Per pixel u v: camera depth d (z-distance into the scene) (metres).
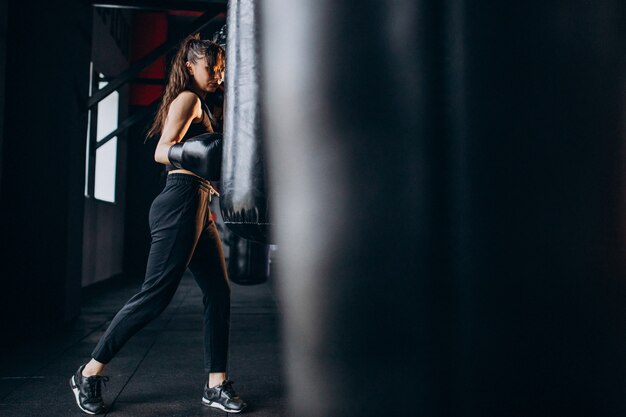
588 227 0.70
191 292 6.93
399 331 0.65
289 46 0.73
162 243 2.02
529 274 0.68
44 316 4.01
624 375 0.71
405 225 0.66
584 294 0.70
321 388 0.67
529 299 0.67
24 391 2.33
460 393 0.65
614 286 0.71
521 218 0.68
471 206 0.66
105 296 6.30
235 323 4.29
